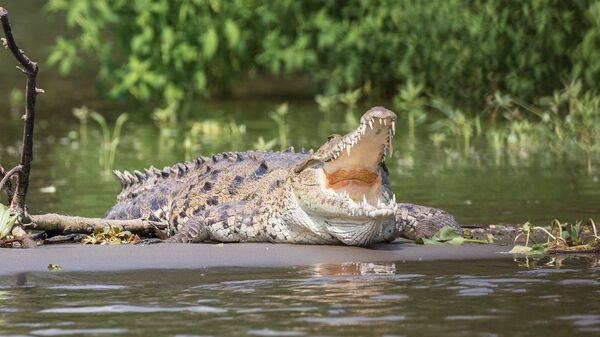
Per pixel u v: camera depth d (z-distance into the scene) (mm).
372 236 27734
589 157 45656
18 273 24703
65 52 75125
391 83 68562
